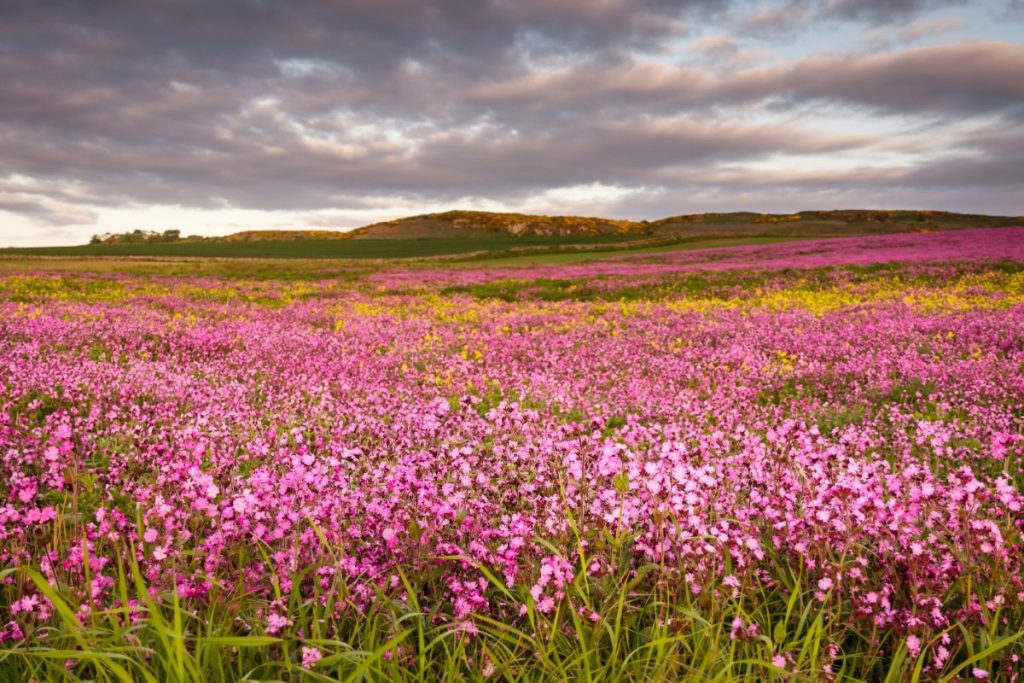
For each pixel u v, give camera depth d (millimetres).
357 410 7258
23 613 2705
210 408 6941
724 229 164625
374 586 2777
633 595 2824
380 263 60375
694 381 11023
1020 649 2756
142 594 2205
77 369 9211
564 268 44500
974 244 44531
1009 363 10812
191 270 48156
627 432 6016
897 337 14609
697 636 2625
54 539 2986
